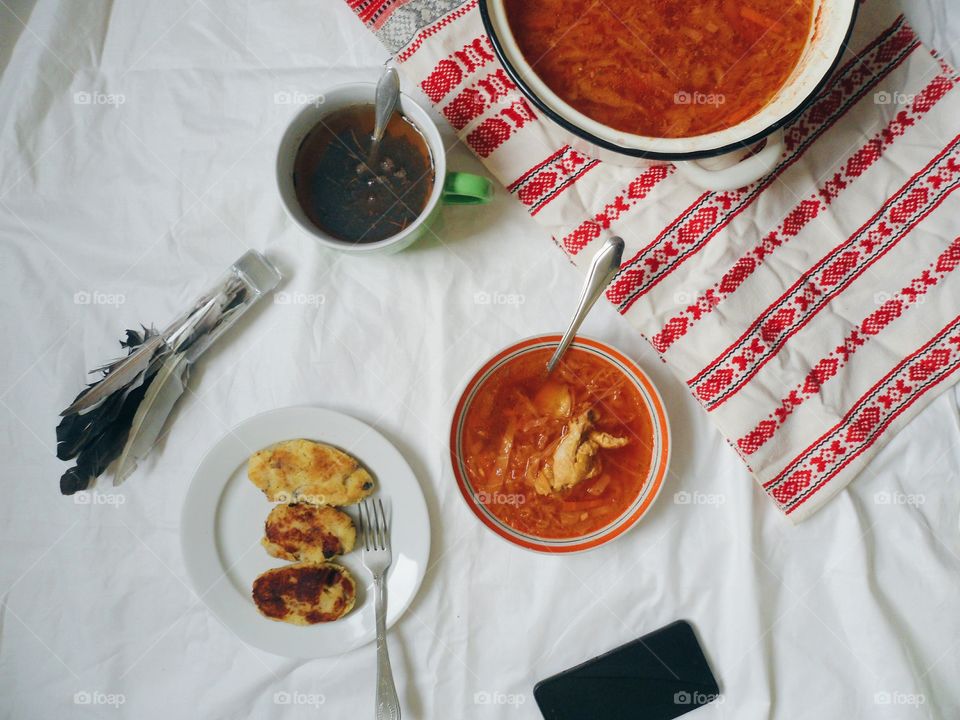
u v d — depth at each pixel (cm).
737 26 79
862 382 87
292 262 92
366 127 83
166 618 89
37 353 93
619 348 90
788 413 86
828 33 75
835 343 87
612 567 88
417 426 90
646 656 86
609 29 79
